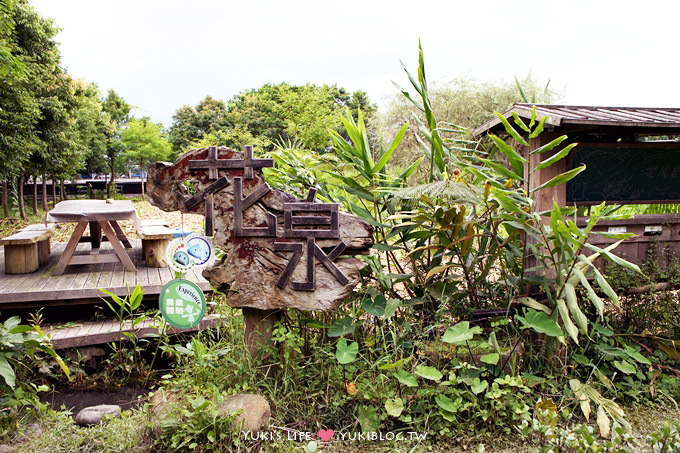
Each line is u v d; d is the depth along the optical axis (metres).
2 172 12.57
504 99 13.38
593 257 3.26
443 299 3.21
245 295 3.03
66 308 4.54
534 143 3.59
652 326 3.71
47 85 15.37
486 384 2.78
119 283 4.57
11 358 3.05
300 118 18.53
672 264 3.86
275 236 3.00
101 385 3.70
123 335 3.90
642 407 3.08
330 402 2.90
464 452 2.60
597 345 3.21
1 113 11.48
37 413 3.01
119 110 35.03
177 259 3.04
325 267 2.98
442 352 3.03
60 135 16.69
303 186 3.85
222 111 31.08
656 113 3.73
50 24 14.10
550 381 3.05
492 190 2.97
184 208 3.08
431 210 3.27
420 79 3.42
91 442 2.65
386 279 3.24
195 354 3.17
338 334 3.03
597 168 3.80
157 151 28.58
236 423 2.60
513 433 2.75
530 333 3.42
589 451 2.15
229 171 3.04
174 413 2.65
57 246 7.09
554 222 2.89
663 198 3.95
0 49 7.93
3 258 6.05
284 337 2.95
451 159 3.52
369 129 15.44
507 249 3.41
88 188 27.92
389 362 2.94
